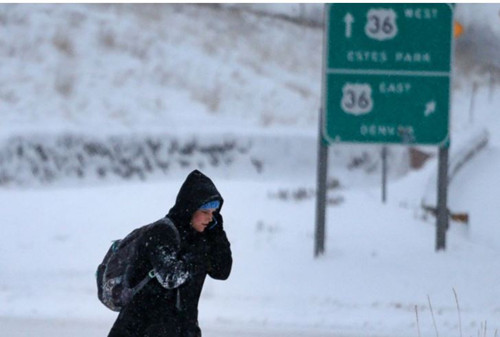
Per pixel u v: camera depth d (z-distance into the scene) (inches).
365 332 1085.1
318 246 1647.4
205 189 576.7
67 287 1368.1
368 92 1681.8
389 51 1685.5
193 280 581.9
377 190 3410.4
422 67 1688.0
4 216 2100.1
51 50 4596.5
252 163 3983.8
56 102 4121.6
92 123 3998.5
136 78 4579.2
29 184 3415.4
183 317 582.9
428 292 1413.6
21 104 4042.8
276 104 4785.9
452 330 1112.8
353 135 1672.0
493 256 1678.2
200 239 585.0
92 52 4707.2
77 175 3575.3
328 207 2432.3
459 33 1700.3
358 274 1513.3
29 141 3563.0
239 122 4414.4
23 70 4355.3
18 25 4771.2
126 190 2603.3
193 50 5226.4
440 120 1688.0
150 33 5211.6
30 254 1654.8
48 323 1082.7
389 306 1296.8
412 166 4252.0
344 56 1678.2
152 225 582.2
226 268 602.5
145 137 3838.6
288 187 2908.5
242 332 1053.2
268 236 1863.9
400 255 1669.5
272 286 1416.1
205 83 4790.8
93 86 4357.8
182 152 3887.8
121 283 581.9
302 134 4224.9
